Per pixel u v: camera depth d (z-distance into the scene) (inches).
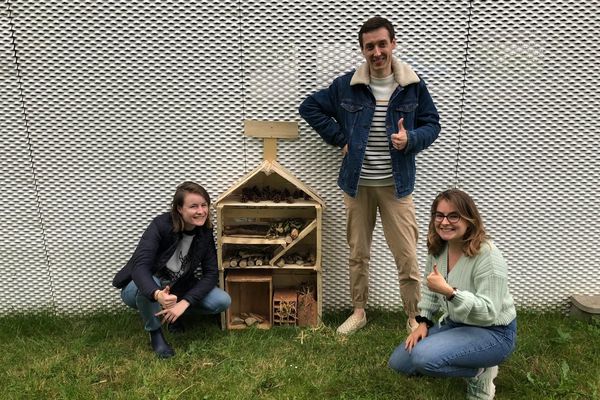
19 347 121.3
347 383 106.4
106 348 120.1
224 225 130.3
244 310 135.9
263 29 119.6
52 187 129.4
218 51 120.8
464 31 119.6
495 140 126.8
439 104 124.4
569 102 123.9
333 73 122.4
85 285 136.5
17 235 132.5
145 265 112.1
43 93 122.6
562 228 132.9
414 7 118.3
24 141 125.9
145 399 101.7
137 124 125.3
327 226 132.6
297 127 125.6
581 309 132.5
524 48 120.5
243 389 104.4
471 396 100.6
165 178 129.3
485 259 92.3
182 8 117.8
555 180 129.5
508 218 132.4
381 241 134.6
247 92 123.6
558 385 104.4
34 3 116.8
